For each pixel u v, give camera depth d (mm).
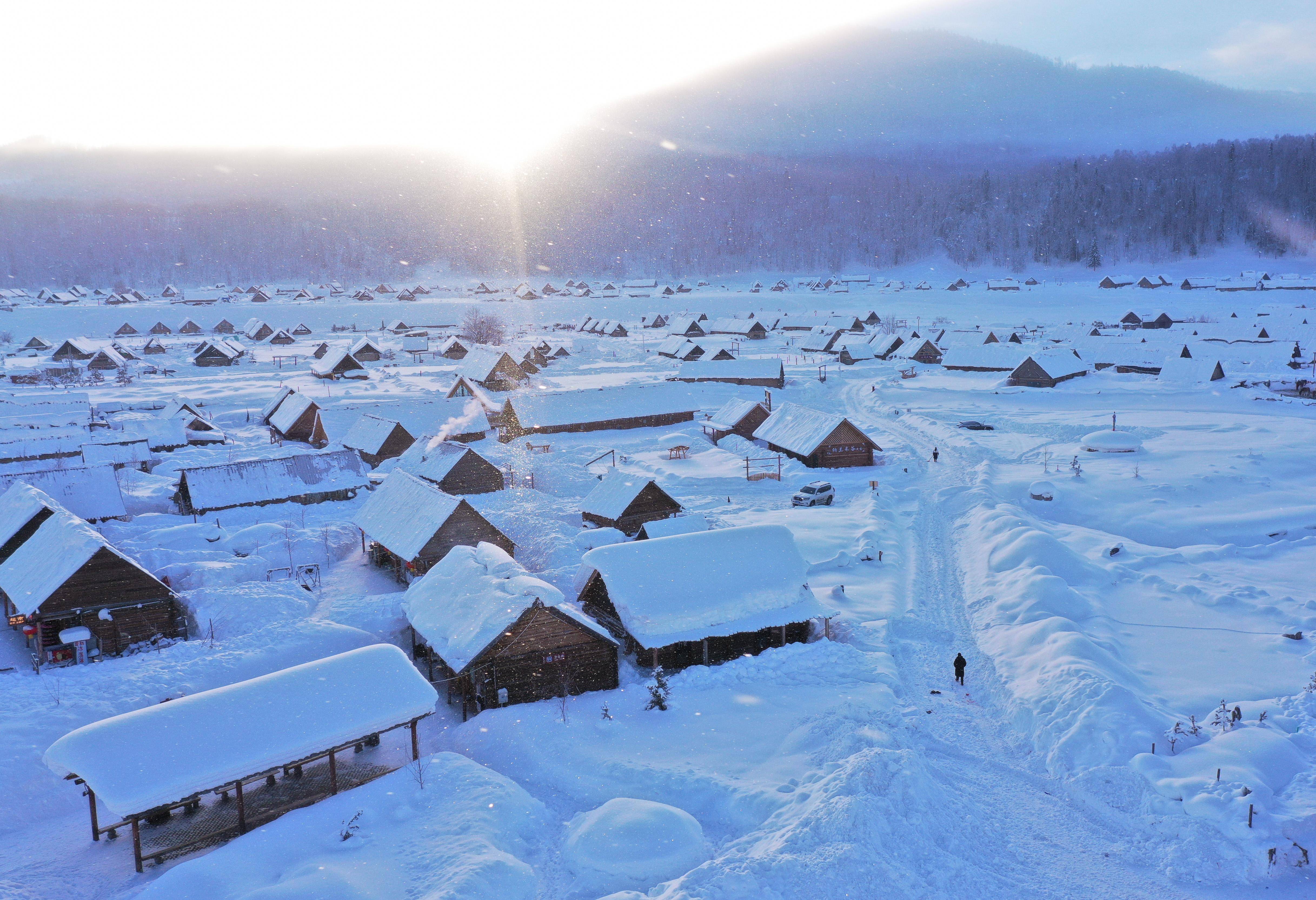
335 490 52875
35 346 137750
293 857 20297
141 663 32094
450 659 29172
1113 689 26297
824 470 63250
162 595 35156
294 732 23016
